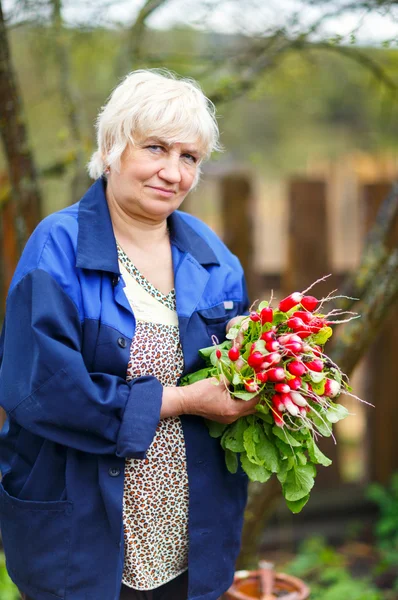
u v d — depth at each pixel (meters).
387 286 2.68
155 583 1.95
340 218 5.24
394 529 4.15
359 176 5.11
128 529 1.89
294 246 4.02
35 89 5.08
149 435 1.77
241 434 1.91
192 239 2.06
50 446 1.86
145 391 1.80
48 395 1.74
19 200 2.77
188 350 1.93
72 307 1.79
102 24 3.33
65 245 1.84
